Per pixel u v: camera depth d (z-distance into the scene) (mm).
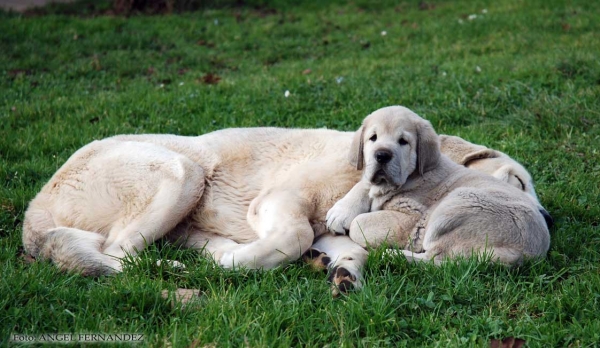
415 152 6398
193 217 6875
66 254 6062
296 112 11016
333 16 20422
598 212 7320
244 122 10562
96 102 11797
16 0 22188
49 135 9961
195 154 7113
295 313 5145
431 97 11312
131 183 6695
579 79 11531
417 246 6246
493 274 5746
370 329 5004
